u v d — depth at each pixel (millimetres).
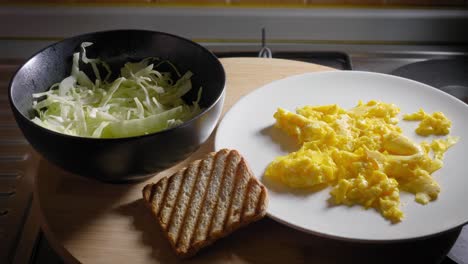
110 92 634
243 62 789
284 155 610
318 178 562
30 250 603
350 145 618
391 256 516
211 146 638
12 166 733
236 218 517
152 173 549
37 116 603
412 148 595
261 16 1038
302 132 629
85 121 599
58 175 603
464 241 590
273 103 682
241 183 549
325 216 531
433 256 522
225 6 1044
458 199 544
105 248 518
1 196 680
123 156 511
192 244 502
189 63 654
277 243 524
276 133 640
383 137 619
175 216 531
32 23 1068
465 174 575
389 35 1045
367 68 914
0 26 1074
